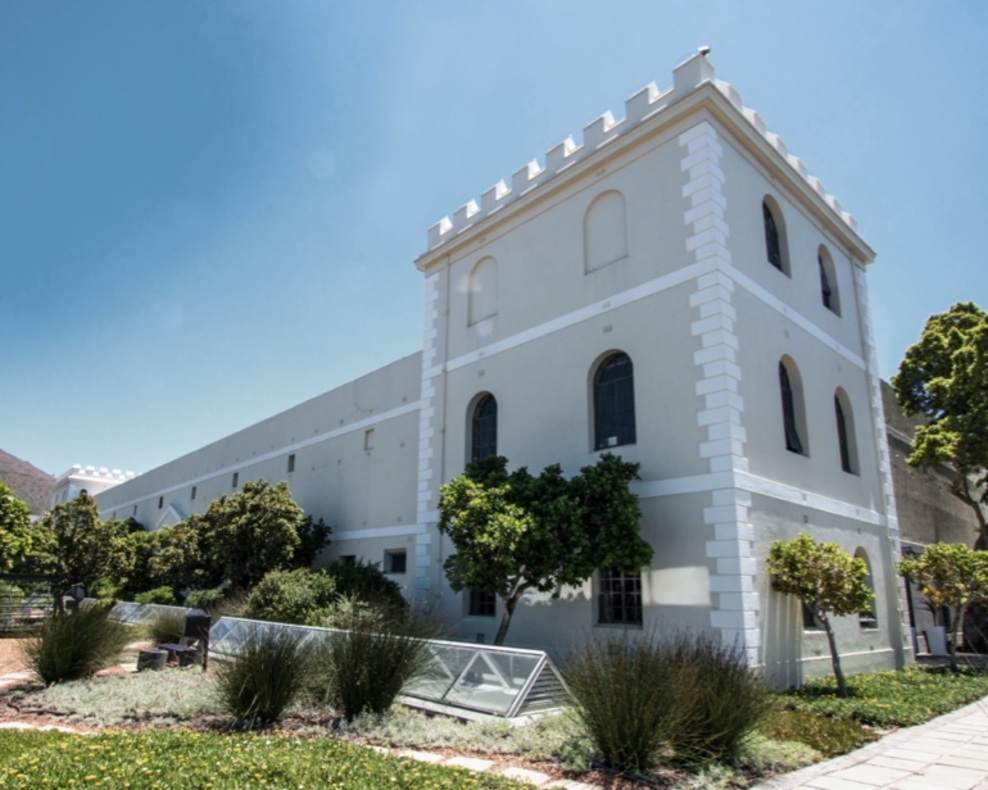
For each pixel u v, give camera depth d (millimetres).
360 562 18641
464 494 12383
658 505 12000
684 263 12617
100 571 21219
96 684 10109
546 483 12266
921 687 11773
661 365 12555
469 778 5488
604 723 6637
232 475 31031
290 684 8250
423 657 9109
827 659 12617
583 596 12703
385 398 21328
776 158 14711
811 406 14312
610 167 14547
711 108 13047
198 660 12195
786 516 12336
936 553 14703
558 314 14828
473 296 17547
